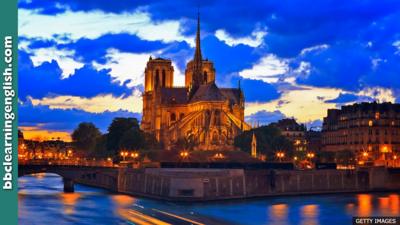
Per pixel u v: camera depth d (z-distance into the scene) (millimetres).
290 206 180125
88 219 148000
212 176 195250
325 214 161500
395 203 190625
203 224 141875
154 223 142625
